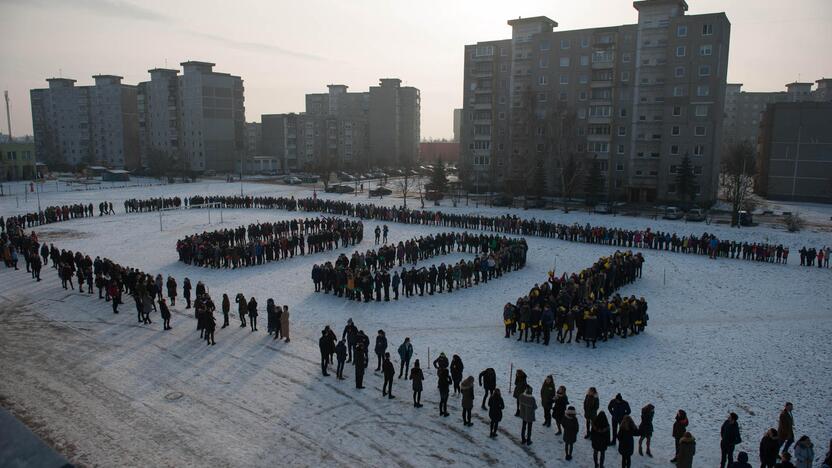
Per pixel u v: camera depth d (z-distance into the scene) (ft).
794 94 499.92
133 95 504.43
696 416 62.95
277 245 139.74
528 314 84.99
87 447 54.54
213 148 456.86
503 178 316.19
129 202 223.51
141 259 139.44
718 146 265.95
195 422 59.67
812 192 278.26
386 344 74.08
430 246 144.15
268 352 79.92
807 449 47.96
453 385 69.41
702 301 108.78
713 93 247.29
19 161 385.50
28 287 112.98
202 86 443.73
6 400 64.39
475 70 320.09
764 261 142.51
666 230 187.93
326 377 71.82
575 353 81.30
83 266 114.42
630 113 270.87
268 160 496.23
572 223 203.10
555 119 264.52
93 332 87.25
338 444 55.93
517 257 133.49
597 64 274.16
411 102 571.69
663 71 260.83
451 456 54.24
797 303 106.93
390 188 348.59
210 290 112.68
